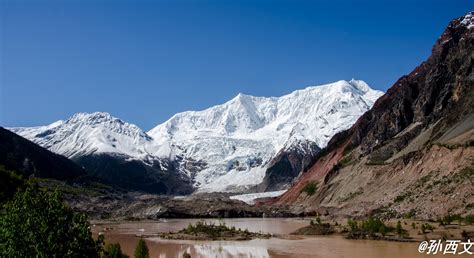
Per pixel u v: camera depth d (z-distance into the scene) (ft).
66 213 118.11
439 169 465.88
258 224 551.18
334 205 623.36
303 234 387.55
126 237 395.34
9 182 374.22
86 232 117.80
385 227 332.19
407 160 555.69
